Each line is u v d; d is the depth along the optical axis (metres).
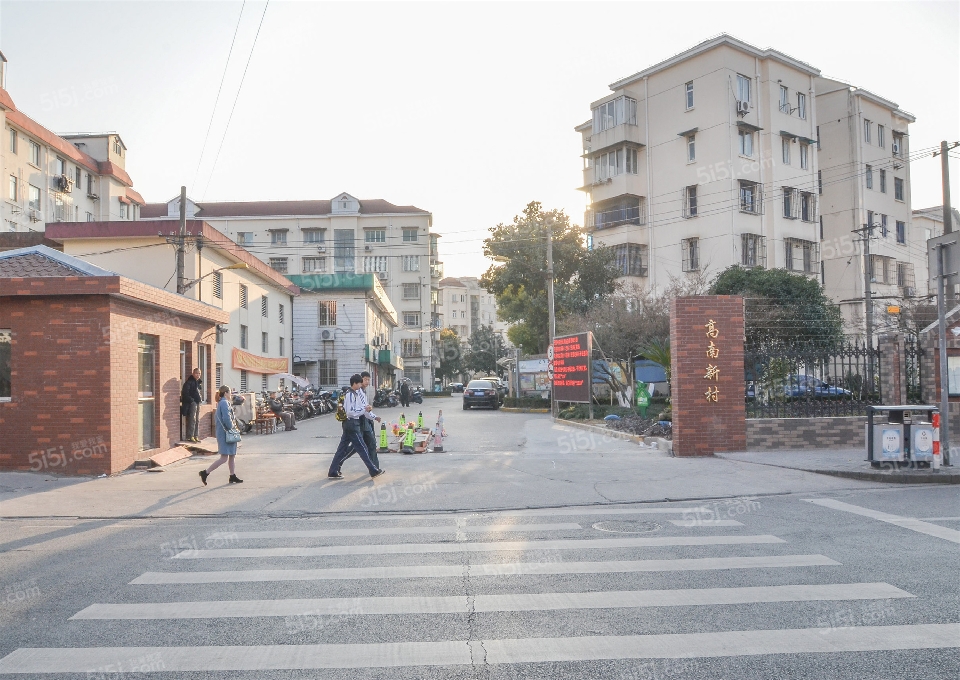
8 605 5.38
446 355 85.25
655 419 18.98
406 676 4.04
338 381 43.81
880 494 10.05
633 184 42.06
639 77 42.12
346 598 5.46
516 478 11.68
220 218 68.88
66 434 12.12
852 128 44.94
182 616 5.09
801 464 12.38
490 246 42.69
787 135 40.22
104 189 43.09
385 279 70.50
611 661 4.21
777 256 39.19
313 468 13.18
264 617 5.05
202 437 17.47
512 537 7.53
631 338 28.03
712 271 38.12
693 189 39.75
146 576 6.14
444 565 6.40
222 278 28.58
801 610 5.08
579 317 33.16
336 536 7.68
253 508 9.37
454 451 15.99
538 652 4.36
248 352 30.56
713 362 14.24
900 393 15.15
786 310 29.30
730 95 38.25
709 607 5.16
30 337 12.15
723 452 14.16
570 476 11.83
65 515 8.97
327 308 44.22
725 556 6.61
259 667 4.19
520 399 38.09
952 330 14.84
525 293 43.88
